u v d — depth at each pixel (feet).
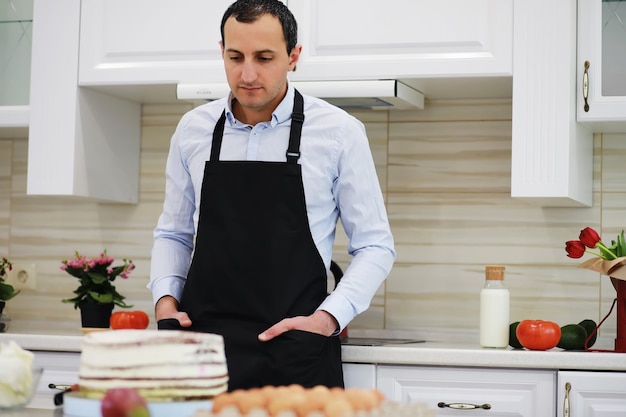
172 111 11.43
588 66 9.36
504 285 9.94
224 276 7.76
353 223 8.11
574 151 9.43
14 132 11.41
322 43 9.75
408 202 10.74
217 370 4.54
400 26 9.59
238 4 7.54
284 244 7.74
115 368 4.41
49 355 9.53
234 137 8.03
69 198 11.02
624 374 8.27
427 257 10.65
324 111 8.07
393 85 9.45
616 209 10.27
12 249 11.85
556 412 8.43
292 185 7.80
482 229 10.53
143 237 11.43
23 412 4.84
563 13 9.23
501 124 10.57
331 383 7.82
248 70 7.35
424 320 10.61
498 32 9.39
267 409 3.91
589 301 10.21
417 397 8.66
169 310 7.95
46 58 10.53
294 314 7.70
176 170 8.38
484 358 8.48
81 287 10.49
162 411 4.31
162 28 10.19
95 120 10.73
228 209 7.82
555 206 10.34
